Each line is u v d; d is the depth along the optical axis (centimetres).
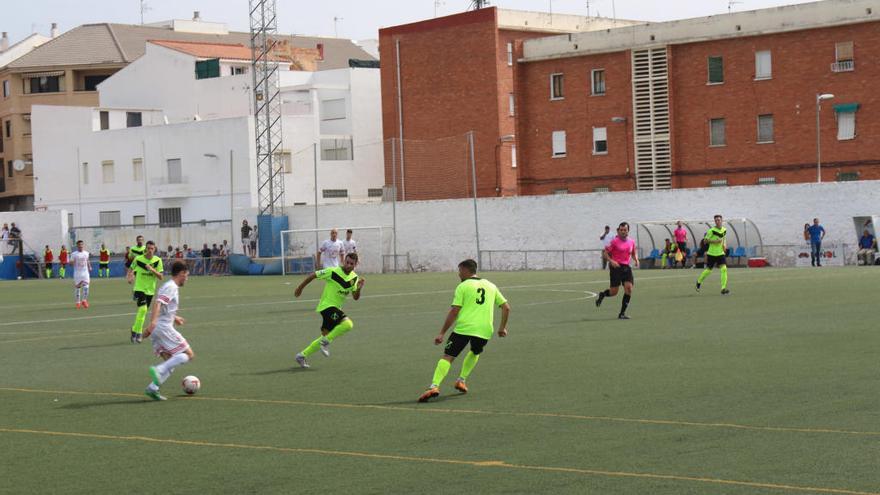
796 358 1872
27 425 1488
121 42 10844
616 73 7638
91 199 9144
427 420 1427
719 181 7294
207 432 1393
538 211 6412
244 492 1070
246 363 2105
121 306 4112
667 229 5888
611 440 1252
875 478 1045
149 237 8106
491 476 1100
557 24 8631
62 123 9275
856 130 6800
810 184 5638
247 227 7488
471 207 6638
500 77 8256
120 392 1780
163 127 8775
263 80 8250
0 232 8362
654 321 2622
